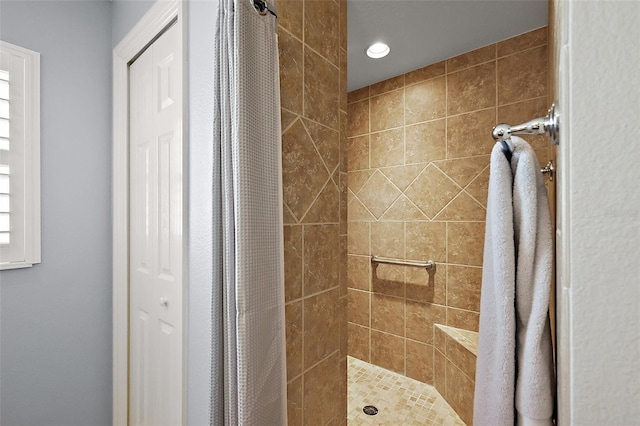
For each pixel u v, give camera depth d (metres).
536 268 0.47
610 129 0.22
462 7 1.54
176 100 1.17
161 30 1.25
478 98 1.91
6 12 1.29
